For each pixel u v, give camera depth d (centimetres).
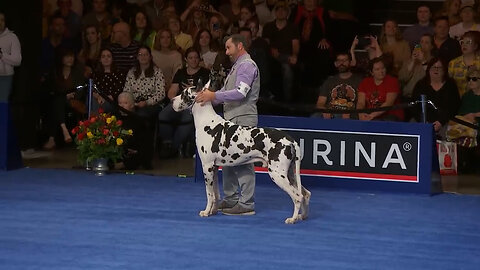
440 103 1226
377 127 1059
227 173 910
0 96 1309
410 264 720
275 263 713
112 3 1468
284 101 1348
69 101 1373
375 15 1502
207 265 702
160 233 817
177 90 1309
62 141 1400
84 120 1259
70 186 1061
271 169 866
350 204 984
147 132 1212
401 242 802
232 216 902
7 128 1174
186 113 1304
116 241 782
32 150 1348
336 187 1076
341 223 880
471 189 1108
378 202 999
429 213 943
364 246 782
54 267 690
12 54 1293
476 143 1220
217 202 903
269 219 891
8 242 774
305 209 888
